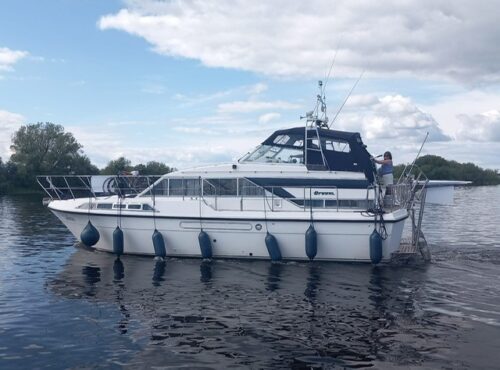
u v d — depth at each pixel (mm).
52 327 7578
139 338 7125
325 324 7738
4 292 9641
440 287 9984
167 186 12883
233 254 12305
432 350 6656
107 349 6723
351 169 12664
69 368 6137
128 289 9820
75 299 9125
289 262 12141
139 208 12523
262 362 6293
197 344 6898
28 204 35531
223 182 12672
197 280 10523
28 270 11656
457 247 15039
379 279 10648
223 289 9836
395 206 13047
